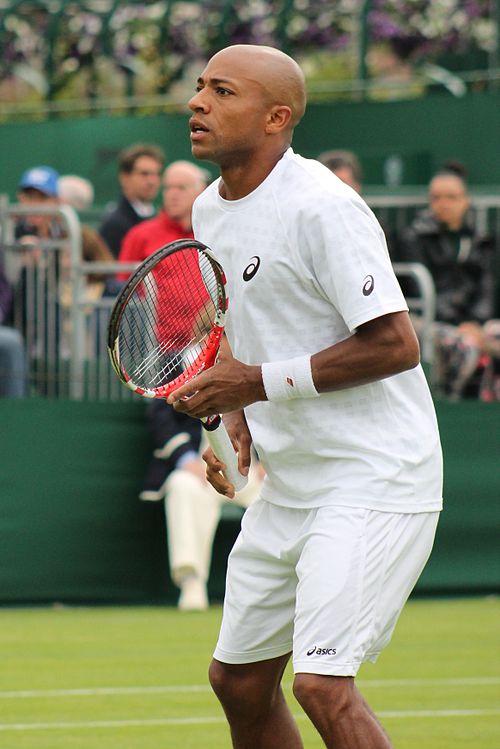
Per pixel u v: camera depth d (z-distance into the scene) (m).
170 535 24.08
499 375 27.30
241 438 10.88
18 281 24.23
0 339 23.86
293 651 9.78
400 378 10.09
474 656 19.77
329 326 9.99
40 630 21.94
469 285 27.36
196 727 15.17
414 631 21.98
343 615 9.60
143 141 38.75
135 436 24.64
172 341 10.98
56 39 41.16
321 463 10.03
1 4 42.25
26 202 27.53
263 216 9.95
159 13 40.69
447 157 36.97
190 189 25.16
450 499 25.47
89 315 24.48
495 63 38.94
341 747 9.53
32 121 39.94
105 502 24.58
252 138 9.96
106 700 16.62
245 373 9.88
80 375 24.44
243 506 24.91
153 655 19.72
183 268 10.96
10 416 24.08
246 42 39.81
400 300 9.68
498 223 29.80
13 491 24.17
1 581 24.17
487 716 15.82
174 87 40.62
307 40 39.62
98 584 24.64
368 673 18.48
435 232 27.36
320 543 9.77
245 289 10.10
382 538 9.80
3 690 17.22
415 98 37.28
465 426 25.47
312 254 9.76
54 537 24.38
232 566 10.55
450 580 25.61
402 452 9.95
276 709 10.76
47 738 14.59
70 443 24.38
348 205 9.69
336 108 38.47
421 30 39.50
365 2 39.03
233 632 10.50
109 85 41.34
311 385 9.76
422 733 14.90
